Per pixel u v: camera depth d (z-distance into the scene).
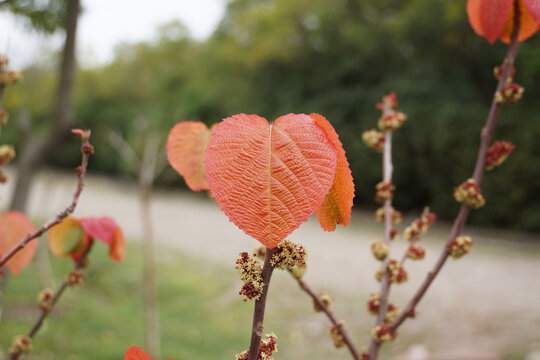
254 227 0.52
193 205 20.56
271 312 7.40
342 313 7.07
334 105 17.86
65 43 4.02
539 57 12.34
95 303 7.44
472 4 1.08
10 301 6.33
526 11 1.08
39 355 4.74
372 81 18.11
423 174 15.20
